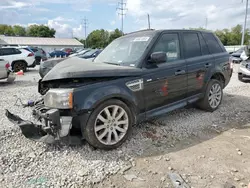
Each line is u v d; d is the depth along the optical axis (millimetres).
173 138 3803
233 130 4176
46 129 3045
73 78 3062
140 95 3574
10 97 6594
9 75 9102
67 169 2875
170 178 2725
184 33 4535
